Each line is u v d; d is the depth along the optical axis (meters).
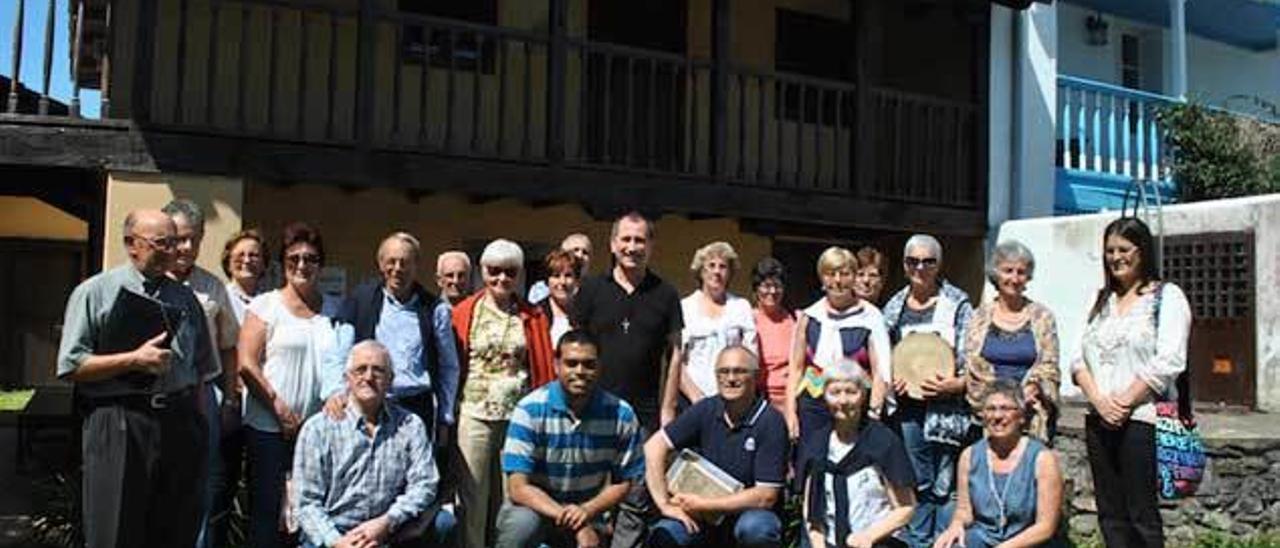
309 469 5.27
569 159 10.84
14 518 7.81
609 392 5.96
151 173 8.04
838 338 6.28
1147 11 15.67
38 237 18.22
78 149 7.96
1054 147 12.55
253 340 5.64
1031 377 5.71
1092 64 15.92
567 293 6.34
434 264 10.62
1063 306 11.38
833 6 12.84
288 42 9.67
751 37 12.27
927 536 6.04
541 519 5.47
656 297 6.15
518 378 5.92
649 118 10.12
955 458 6.09
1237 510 8.02
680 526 5.62
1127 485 5.39
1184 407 5.47
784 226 12.02
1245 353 10.16
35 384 18.11
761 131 10.61
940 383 5.97
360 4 8.65
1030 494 5.39
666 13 11.73
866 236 12.52
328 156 8.57
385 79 10.16
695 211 10.20
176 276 5.38
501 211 10.95
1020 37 12.32
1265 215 10.06
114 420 4.76
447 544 5.46
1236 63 17.58
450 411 5.79
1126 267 5.45
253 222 9.77
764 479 5.66
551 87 9.48
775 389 6.56
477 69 9.19
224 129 8.23
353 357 5.27
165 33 9.14
